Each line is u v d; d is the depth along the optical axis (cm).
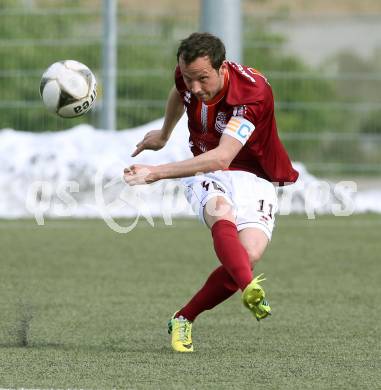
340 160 6000
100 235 4675
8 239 4488
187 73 1988
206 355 2169
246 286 2031
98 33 6291
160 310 2817
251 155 2194
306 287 3269
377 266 3775
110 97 5834
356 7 10281
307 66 7169
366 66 7794
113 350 2225
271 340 2369
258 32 6612
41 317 2683
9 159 5491
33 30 6109
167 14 6222
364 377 1939
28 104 5988
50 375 1938
